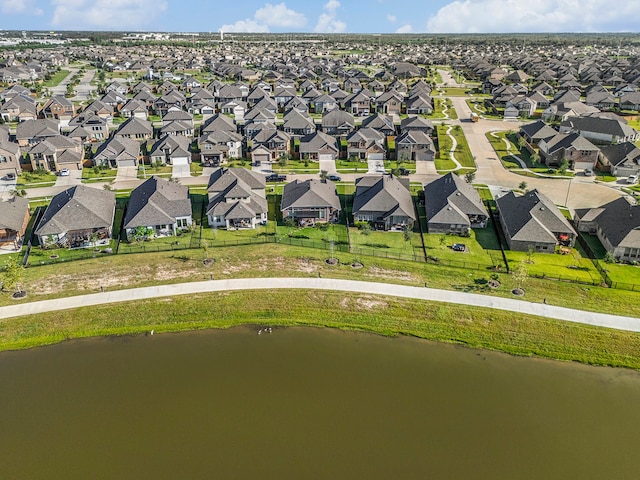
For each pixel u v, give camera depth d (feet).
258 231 261.03
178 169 361.71
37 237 249.55
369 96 575.38
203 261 228.02
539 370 168.35
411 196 301.84
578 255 237.86
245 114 496.23
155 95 648.79
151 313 195.21
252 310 198.29
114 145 367.66
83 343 180.55
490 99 606.96
